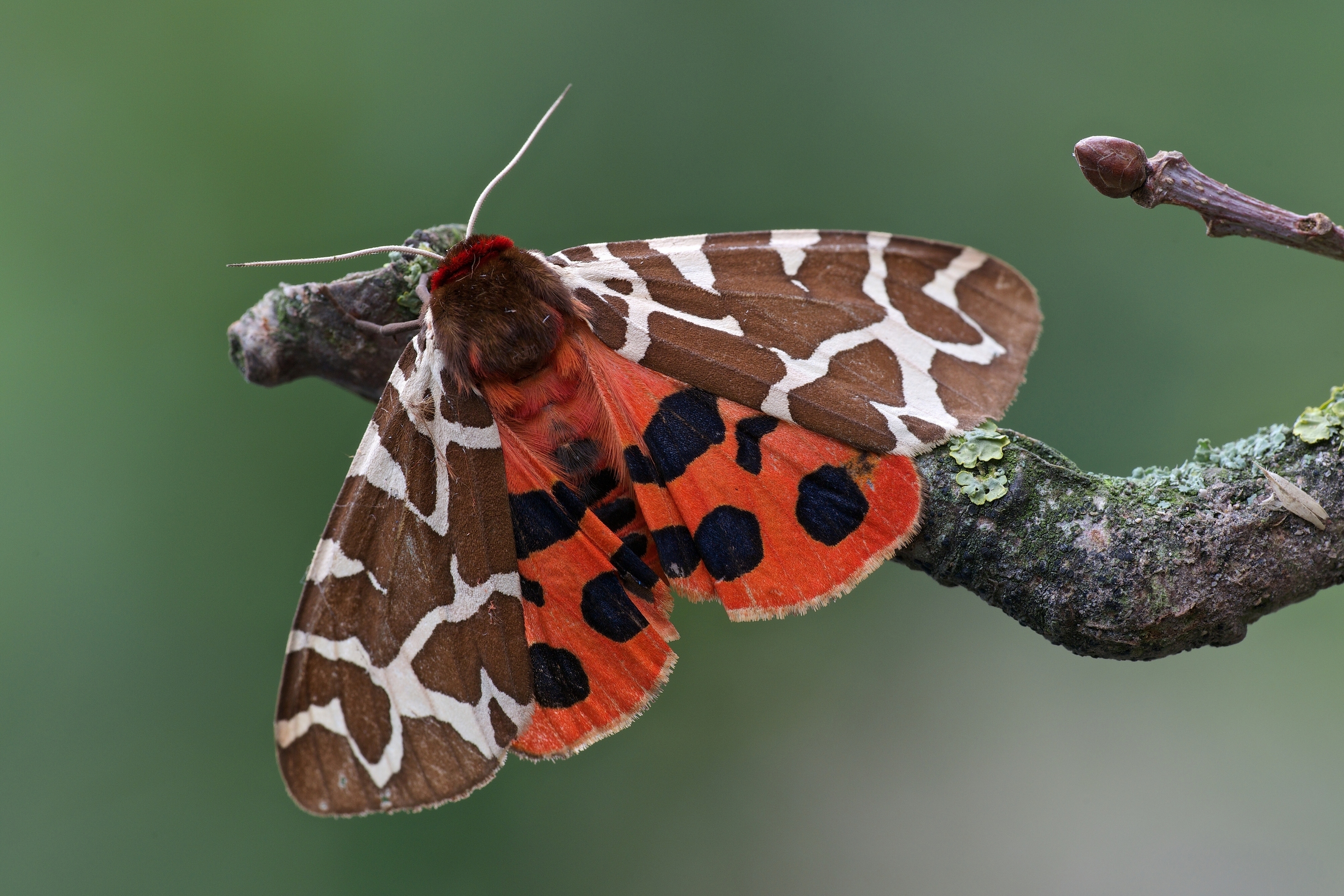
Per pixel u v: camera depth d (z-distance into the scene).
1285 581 0.39
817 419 0.40
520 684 0.40
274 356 0.41
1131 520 0.40
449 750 0.40
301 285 0.41
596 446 0.40
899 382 0.40
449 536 0.40
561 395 0.40
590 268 0.41
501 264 0.40
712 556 0.40
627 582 0.40
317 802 0.40
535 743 0.40
